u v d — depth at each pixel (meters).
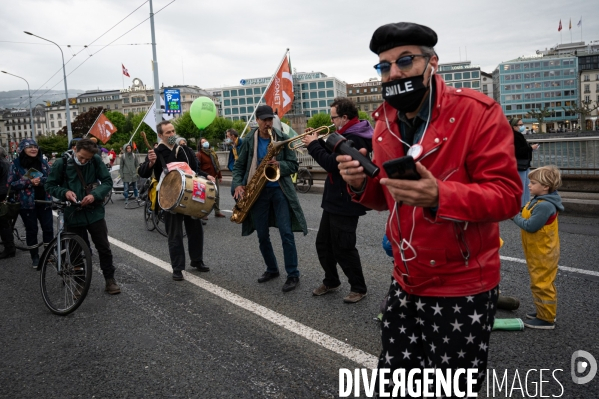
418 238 1.68
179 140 5.96
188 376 3.15
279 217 4.86
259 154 4.98
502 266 5.35
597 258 5.49
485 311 1.69
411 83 1.63
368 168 1.69
